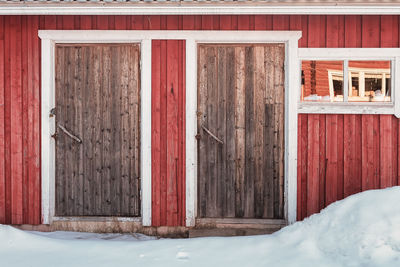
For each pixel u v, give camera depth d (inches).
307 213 172.2
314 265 118.0
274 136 174.2
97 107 175.5
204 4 154.3
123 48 175.0
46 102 173.3
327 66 173.5
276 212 174.6
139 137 175.8
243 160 174.9
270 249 132.1
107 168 176.2
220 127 174.9
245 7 155.5
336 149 172.2
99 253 132.2
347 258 118.5
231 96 174.7
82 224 174.9
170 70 173.0
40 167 175.0
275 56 174.1
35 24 173.9
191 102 172.4
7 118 175.0
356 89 172.9
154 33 172.4
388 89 172.4
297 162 172.4
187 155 173.0
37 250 134.4
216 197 175.2
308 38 171.3
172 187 173.6
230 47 174.7
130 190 176.1
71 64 175.2
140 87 175.0
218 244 138.7
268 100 174.2
